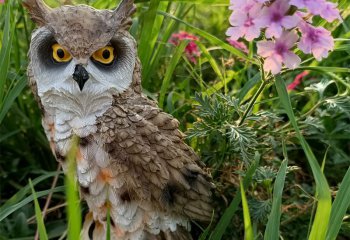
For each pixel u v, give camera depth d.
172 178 0.33
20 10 0.46
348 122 0.46
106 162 0.32
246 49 0.47
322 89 0.40
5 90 0.46
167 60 0.49
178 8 0.52
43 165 0.48
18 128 0.48
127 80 0.32
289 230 0.39
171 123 0.34
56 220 0.44
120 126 0.32
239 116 0.39
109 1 0.43
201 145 0.39
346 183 0.31
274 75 0.33
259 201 0.36
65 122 0.32
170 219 0.33
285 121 0.46
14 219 0.43
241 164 0.38
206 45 0.52
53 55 0.31
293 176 0.43
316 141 0.45
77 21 0.30
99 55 0.31
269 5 0.30
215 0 0.43
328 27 0.43
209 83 0.48
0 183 0.47
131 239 0.33
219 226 0.34
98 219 0.33
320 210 0.30
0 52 0.39
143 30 0.42
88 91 0.31
